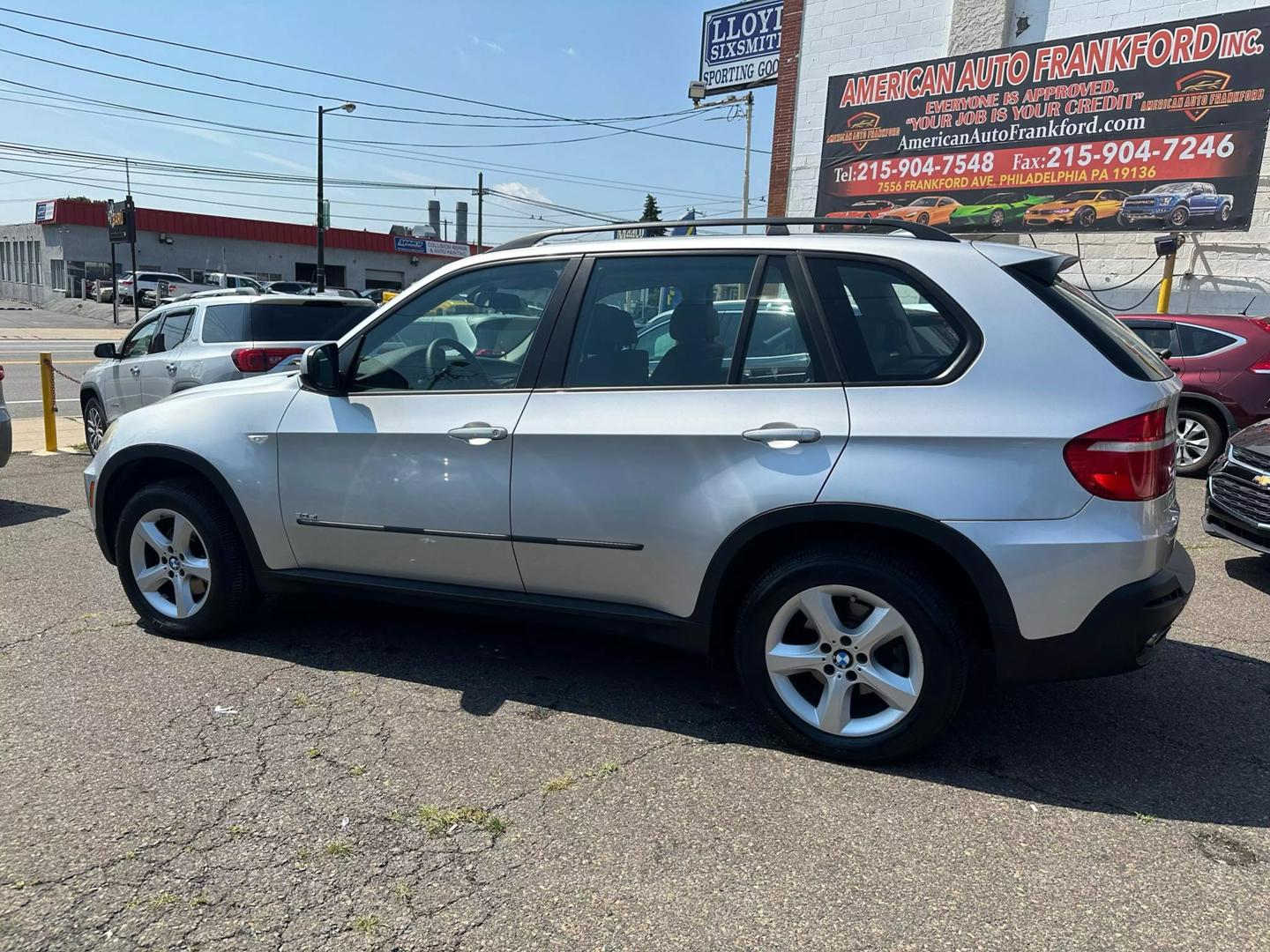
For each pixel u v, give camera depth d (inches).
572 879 97.1
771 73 1056.2
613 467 127.0
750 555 127.0
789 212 627.8
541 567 134.9
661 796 114.0
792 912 92.0
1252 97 439.5
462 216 2874.0
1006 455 109.9
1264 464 198.5
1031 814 111.0
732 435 119.9
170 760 121.1
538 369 134.8
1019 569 109.6
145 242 1866.4
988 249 121.0
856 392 117.0
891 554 117.6
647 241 134.0
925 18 549.0
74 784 114.8
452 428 136.5
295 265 2091.5
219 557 157.9
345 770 119.1
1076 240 510.6
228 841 103.2
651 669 155.3
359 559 148.9
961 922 90.7
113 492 171.0
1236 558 232.5
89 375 360.5
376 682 147.8
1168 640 173.0
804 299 122.4
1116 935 89.0
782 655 122.9
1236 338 319.0
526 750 125.6
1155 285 488.4
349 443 144.6
